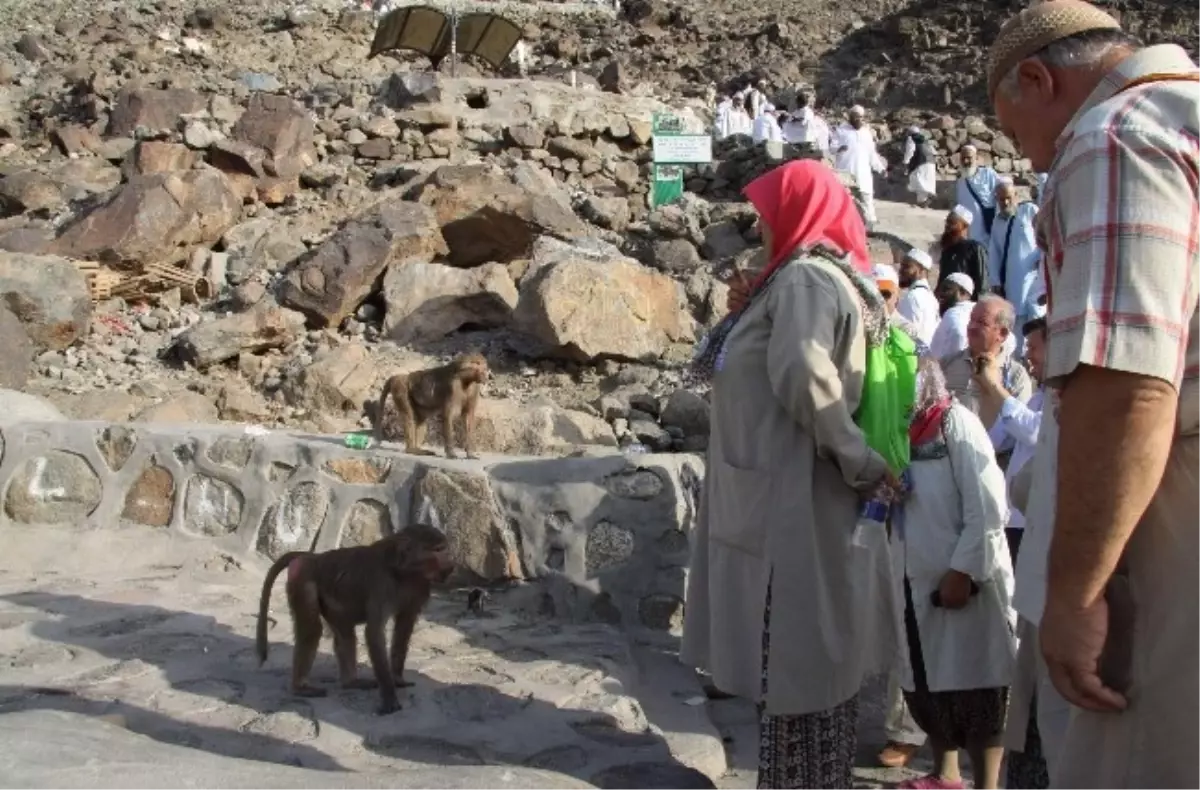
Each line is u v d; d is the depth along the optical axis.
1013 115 2.46
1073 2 2.43
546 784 3.15
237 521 6.23
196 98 16.30
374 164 15.62
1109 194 2.00
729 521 3.62
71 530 6.36
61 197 13.67
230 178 13.89
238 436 6.34
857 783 4.59
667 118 17.05
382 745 4.07
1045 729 2.61
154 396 9.68
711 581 3.74
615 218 14.29
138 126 15.62
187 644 5.03
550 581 5.71
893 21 32.41
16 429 6.56
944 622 4.29
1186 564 2.09
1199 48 28.42
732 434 3.65
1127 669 2.16
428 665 4.91
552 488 5.79
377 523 6.00
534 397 9.95
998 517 4.29
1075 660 2.05
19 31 27.38
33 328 10.32
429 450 6.43
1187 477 2.09
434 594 5.88
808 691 3.47
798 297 3.46
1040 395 5.39
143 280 11.70
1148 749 2.13
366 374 9.88
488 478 5.87
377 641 4.33
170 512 6.34
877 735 5.15
